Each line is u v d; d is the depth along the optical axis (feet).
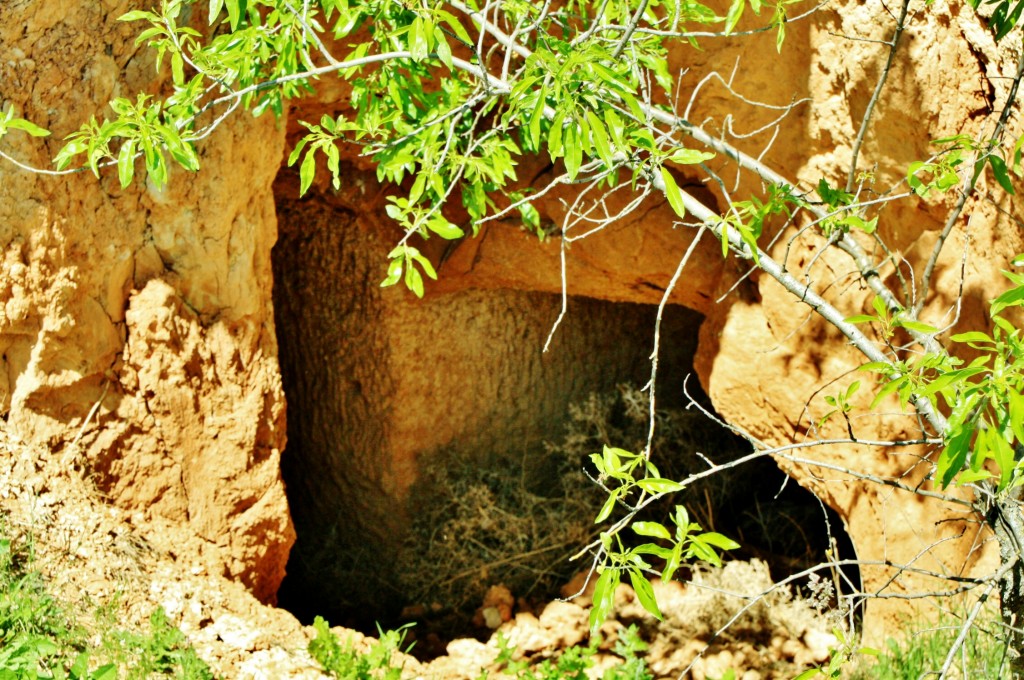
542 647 21.06
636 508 8.59
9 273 14.98
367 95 13.07
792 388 18.70
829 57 16.62
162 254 16.17
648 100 11.87
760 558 24.02
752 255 10.18
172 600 15.57
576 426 25.38
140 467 16.29
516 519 24.04
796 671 19.47
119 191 15.67
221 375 16.84
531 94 9.80
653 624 21.34
